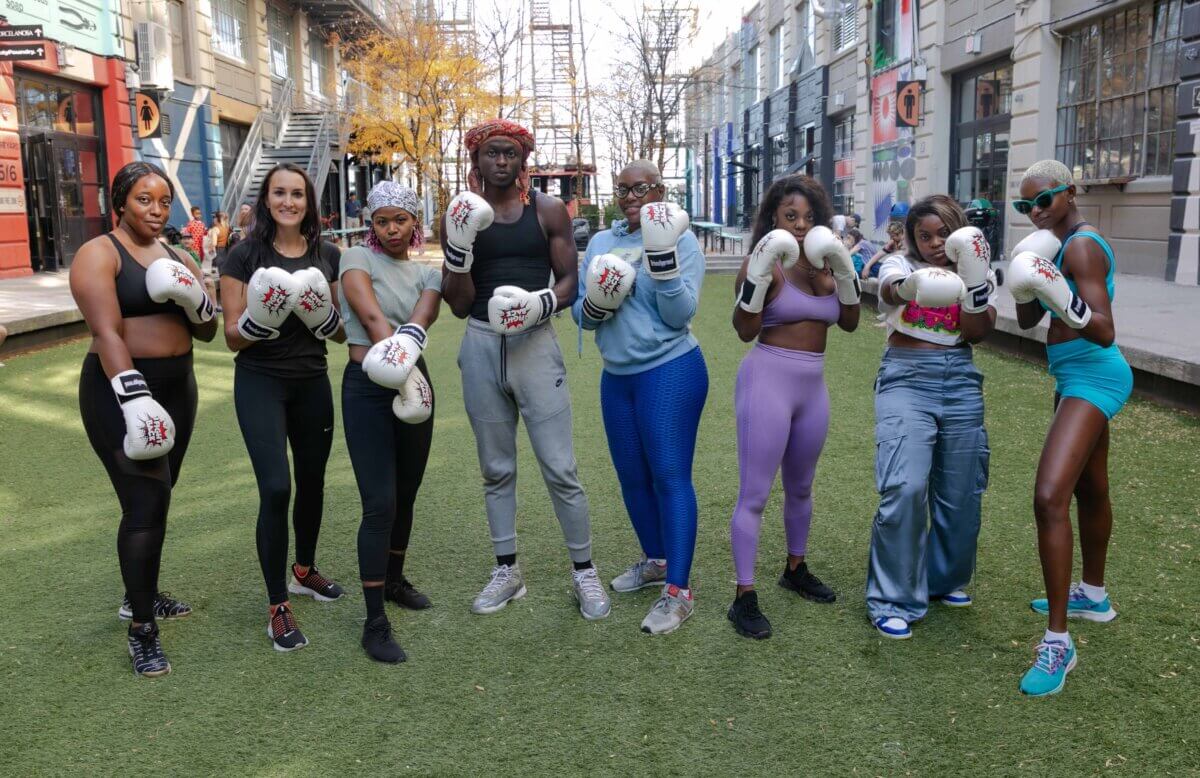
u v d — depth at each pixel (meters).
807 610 3.29
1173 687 2.65
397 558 3.40
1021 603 3.28
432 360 8.85
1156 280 10.83
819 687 2.74
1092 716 2.53
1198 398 5.73
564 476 3.28
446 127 22.38
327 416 3.31
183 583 3.68
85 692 2.80
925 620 3.17
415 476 3.29
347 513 4.50
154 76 16.75
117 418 2.93
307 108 27.31
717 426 6.01
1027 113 13.14
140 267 2.99
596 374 7.86
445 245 3.05
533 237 3.24
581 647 3.06
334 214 26.55
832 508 4.36
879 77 18.34
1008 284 2.68
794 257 2.93
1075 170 12.57
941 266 3.11
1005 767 2.32
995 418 5.89
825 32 23.34
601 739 2.50
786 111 27.75
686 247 3.26
